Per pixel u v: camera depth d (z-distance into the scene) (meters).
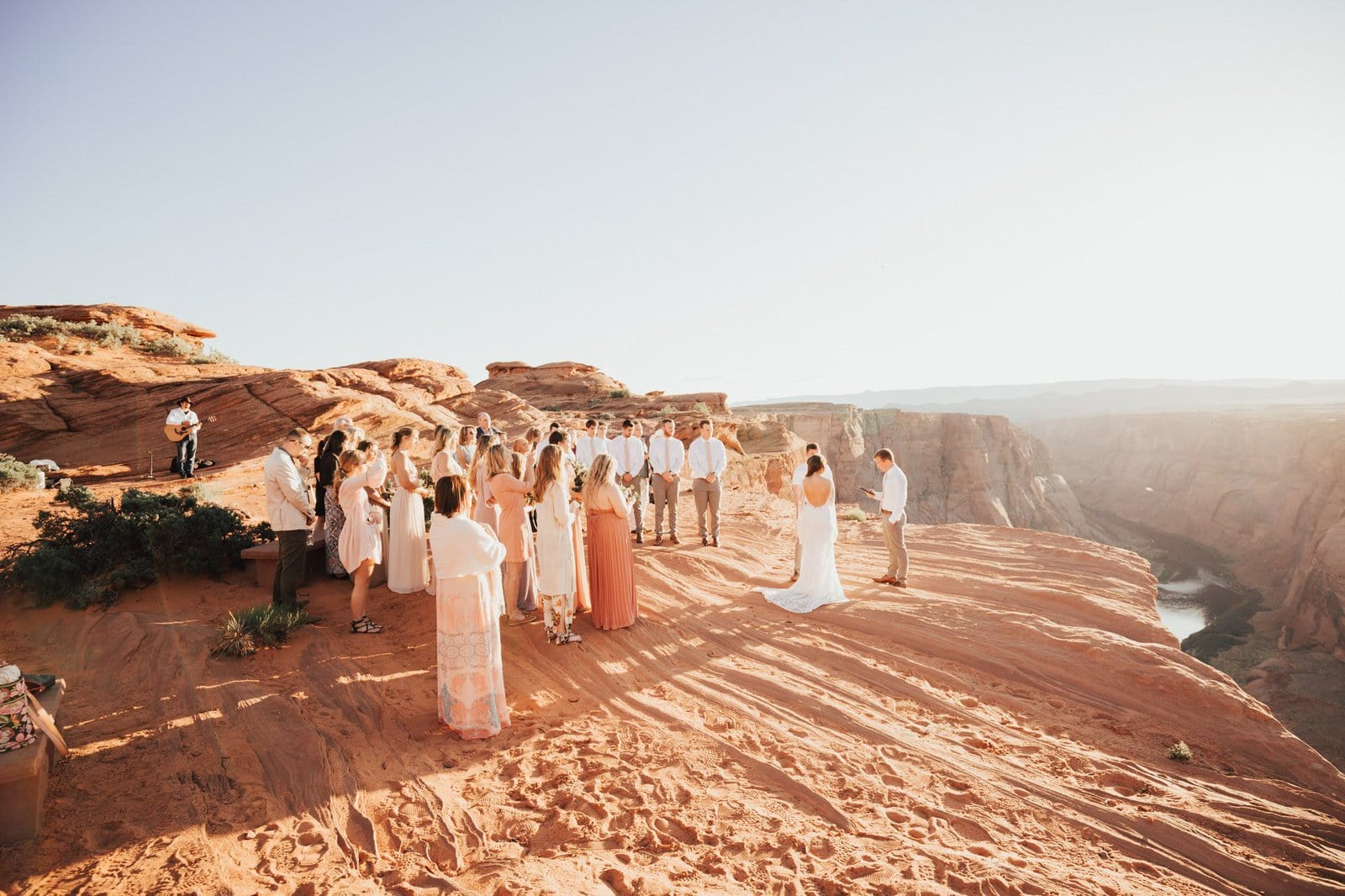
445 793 4.48
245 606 7.65
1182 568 104.75
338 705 5.57
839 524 16.41
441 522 5.35
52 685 3.47
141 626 5.45
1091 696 6.64
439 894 3.44
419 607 8.03
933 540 13.32
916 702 6.40
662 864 3.79
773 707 6.12
